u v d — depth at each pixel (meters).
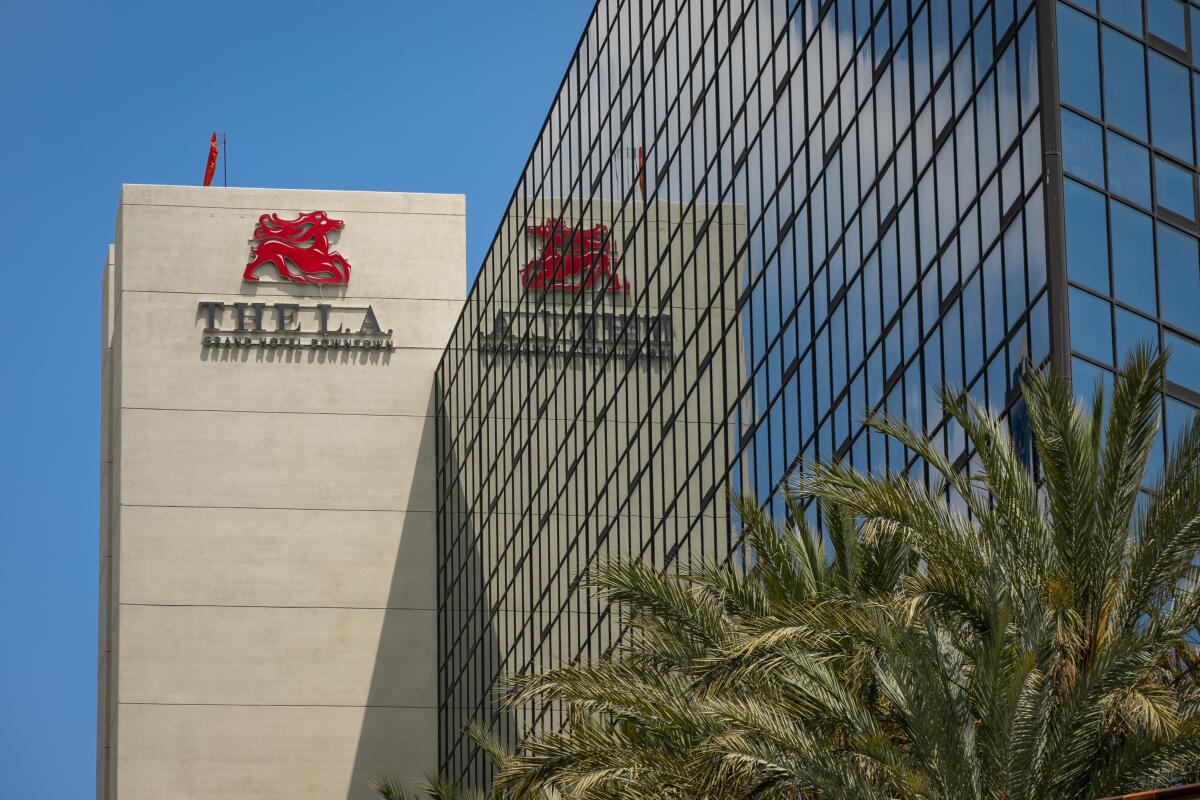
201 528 85.62
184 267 87.94
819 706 26.59
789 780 25.70
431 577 87.12
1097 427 27.91
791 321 50.19
